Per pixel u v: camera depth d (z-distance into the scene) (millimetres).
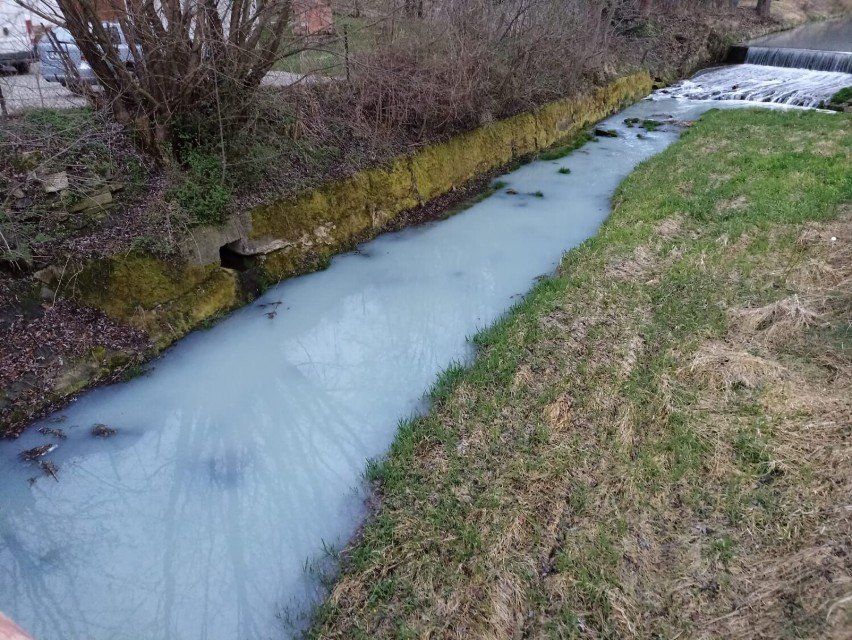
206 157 8469
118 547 5137
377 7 12133
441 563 4516
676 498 4801
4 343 6328
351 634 4148
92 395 6738
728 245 8883
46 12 8227
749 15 34750
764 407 5539
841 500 4441
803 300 7023
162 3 7461
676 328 6980
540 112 16688
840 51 25578
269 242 9031
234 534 5242
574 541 4520
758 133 15922
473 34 13570
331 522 5281
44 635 4422
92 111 7949
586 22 18781
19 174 6922
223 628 4441
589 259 9312
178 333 7738
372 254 10414
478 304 8906
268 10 8203
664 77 25922
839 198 9945
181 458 6102
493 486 5082
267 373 7469
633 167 15242
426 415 6312
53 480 5742
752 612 3834
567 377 6312
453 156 13109
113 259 7207
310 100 10398
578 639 3914
